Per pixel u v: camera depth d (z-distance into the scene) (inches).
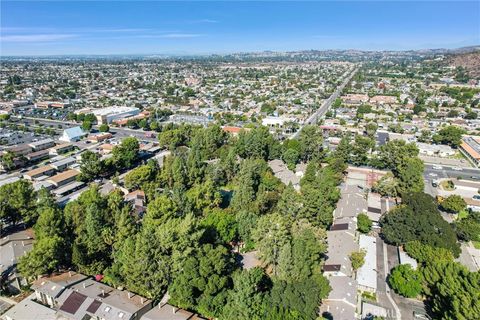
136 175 5423.2
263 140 7042.3
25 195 4313.5
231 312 2758.4
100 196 4234.7
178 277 3019.2
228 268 3304.6
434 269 3139.8
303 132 7135.8
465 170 7096.5
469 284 2640.3
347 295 3157.0
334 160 6397.6
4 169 6835.6
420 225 3956.7
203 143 7475.4
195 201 4677.7
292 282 2977.4
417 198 4419.3
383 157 6732.3
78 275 3385.8
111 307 2906.0
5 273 3467.0
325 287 2994.6
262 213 4603.8
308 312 2731.3
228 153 6525.6
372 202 5364.2
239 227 3961.6
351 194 5442.9
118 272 3280.0
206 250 3157.0
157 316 2847.0
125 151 6973.4
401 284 3248.0
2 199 4158.5
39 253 3228.3
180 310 2957.7
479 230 4252.0
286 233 3410.4
